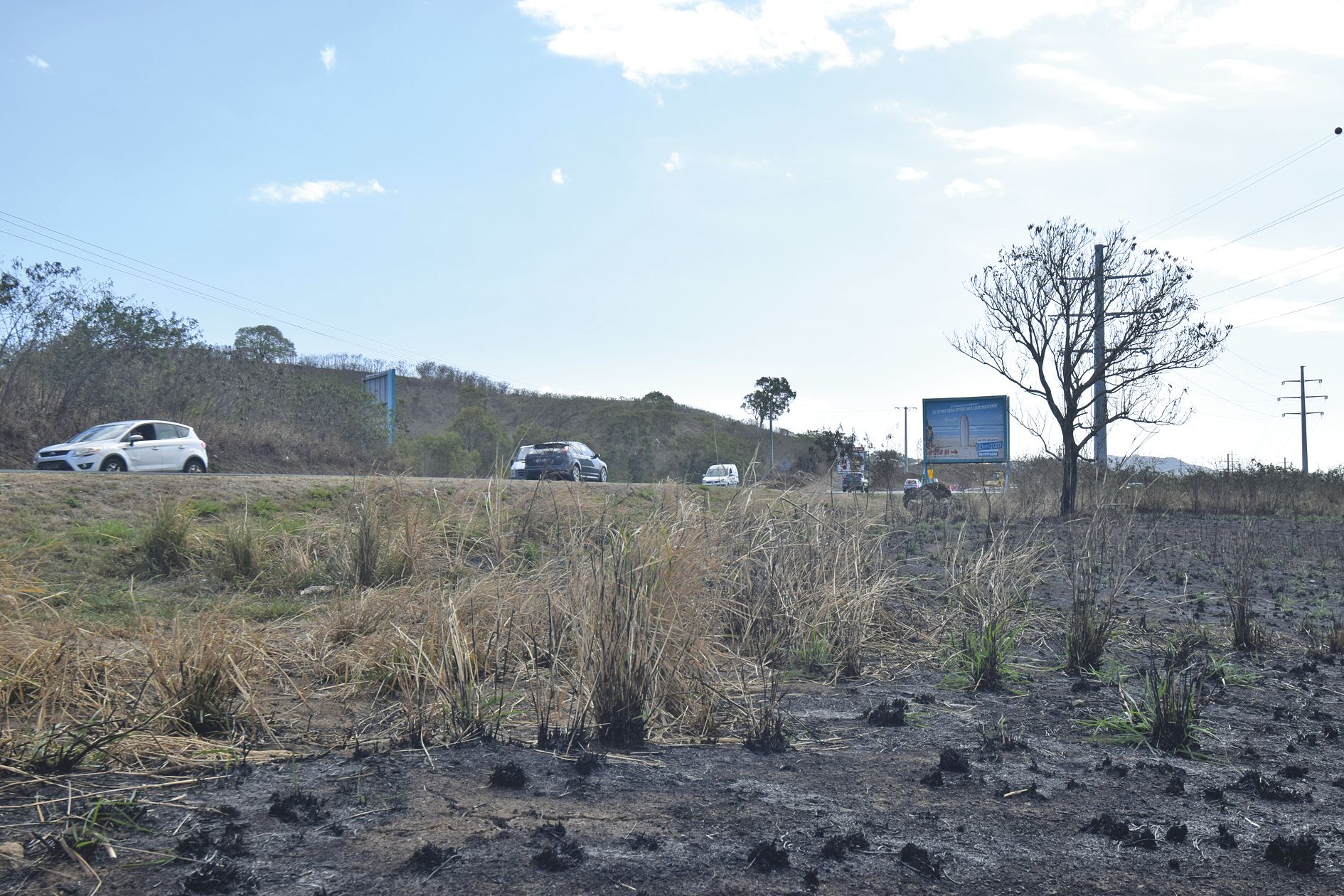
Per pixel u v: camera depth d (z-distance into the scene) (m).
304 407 33.31
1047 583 10.17
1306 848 3.01
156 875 2.62
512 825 3.11
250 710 4.32
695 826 3.19
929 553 12.31
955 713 5.16
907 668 6.45
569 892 2.61
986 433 33.66
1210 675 6.07
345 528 9.33
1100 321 24.55
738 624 6.76
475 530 9.38
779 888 2.70
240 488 11.58
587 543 5.82
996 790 3.72
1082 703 5.39
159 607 7.25
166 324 30.11
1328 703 5.50
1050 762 4.17
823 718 4.96
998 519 18.81
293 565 8.88
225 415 30.86
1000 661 6.20
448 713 4.42
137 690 4.35
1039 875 2.88
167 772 3.54
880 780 3.82
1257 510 24.81
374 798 3.33
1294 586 11.12
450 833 3.02
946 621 7.56
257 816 3.11
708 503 7.60
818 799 3.54
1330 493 25.62
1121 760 4.20
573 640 5.16
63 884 2.53
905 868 2.89
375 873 2.68
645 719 4.39
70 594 7.18
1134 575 11.20
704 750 4.23
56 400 26.17
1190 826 3.34
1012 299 24.81
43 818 2.98
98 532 9.20
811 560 7.38
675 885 2.70
